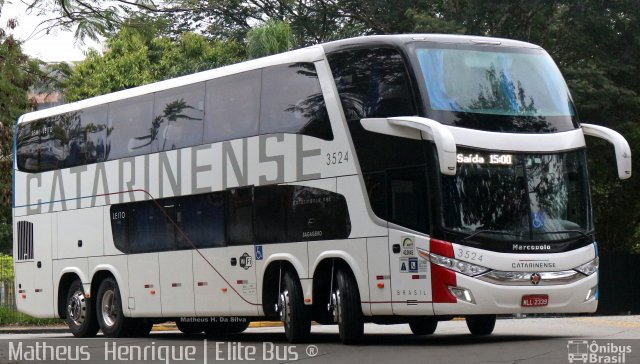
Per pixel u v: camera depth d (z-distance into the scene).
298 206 20.80
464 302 18.53
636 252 45.25
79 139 26.67
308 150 20.62
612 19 41.78
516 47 20.17
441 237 18.59
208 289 23.00
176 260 23.80
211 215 22.84
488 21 43.41
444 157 18.03
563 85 20.47
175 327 32.72
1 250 54.81
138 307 24.92
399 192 19.12
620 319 29.39
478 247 18.70
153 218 24.39
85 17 20.34
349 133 19.84
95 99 26.41
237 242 22.20
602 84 39.28
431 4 48.78
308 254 20.58
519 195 19.14
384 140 19.31
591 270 19.66
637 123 42.19
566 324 26.36
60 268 27.11
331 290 20.36
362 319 19.97
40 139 27.91
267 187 21.48
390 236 19.20
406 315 19.19
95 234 26.06
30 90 26.08
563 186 19.62
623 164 20.14
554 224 19.34
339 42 20.34
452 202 18.67
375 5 50.78
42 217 27.67
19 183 28.44
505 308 18.75
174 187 23.80
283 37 46.06
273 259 21.27
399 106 19.12
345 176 19.91
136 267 24.92
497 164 19.08
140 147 24.83
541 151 19.52
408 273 18.98
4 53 23.00
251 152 21.86
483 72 19.58
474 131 19.00
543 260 19.09
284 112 21.19
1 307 36.28
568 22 42.19
